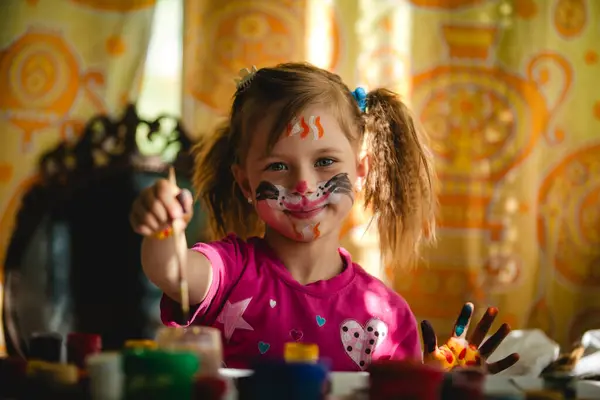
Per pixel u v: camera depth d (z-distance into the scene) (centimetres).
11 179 242
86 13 247
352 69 252
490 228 255
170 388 64
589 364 140
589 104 259
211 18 247
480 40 258
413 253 144
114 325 232
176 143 242
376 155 134
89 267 235
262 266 119
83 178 240
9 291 232
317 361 73
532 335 176
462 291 251
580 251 258
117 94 246
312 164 116
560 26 260
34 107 245
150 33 247
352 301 119
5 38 246
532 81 258
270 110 117
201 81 246
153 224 85
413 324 123
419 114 254
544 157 259
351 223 242
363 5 253
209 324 115
